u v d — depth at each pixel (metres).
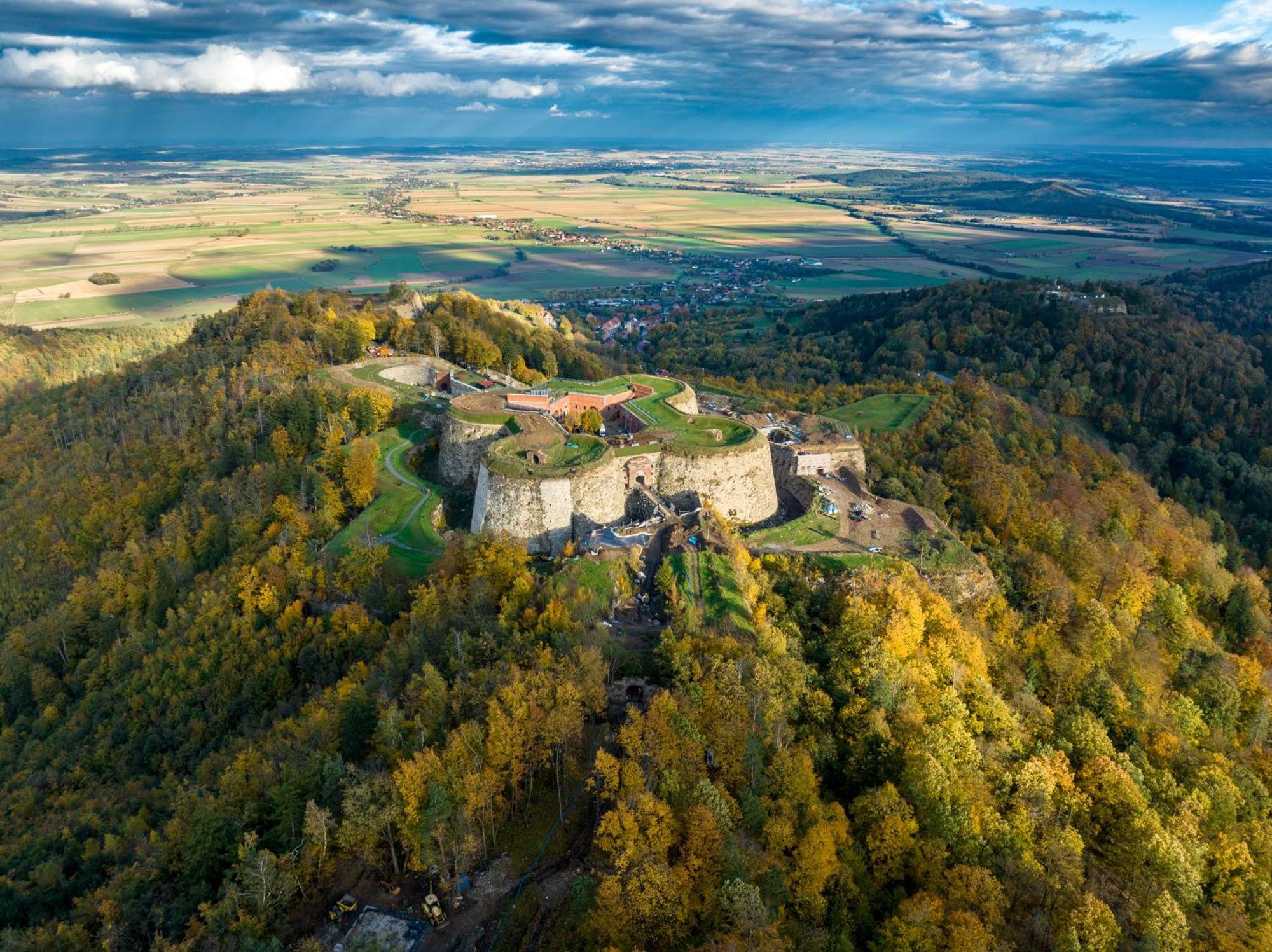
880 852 77.56
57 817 99.75
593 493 138.38
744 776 79.62
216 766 94.44
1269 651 155.75
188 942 66.94
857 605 108.81
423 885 74.62
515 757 78.25
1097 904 73.31
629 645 103.81
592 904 68.25
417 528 142.00
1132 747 106.25
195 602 129.00
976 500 167.38
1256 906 87.31
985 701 101.31
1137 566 157.88
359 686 92.88
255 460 172.75
